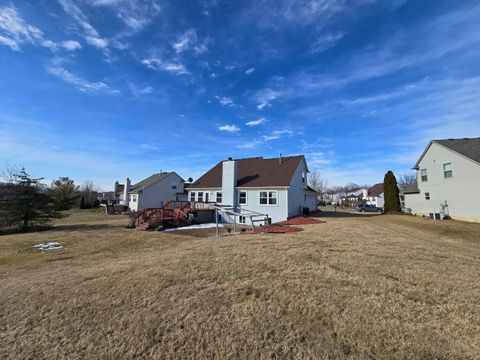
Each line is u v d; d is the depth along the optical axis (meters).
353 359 2.71
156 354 2.93
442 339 3.03
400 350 2.84
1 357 2.97
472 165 18.81
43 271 6.59
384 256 6.95
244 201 21.08
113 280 5.36
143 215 18.48
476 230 14.10
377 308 3.82
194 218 20.20
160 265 6.39
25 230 16.84
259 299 4.24
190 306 4.05
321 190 67.50
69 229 17.27
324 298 4.20
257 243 9.04
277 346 2.99
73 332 3.45
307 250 7.69
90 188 63.72
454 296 4.25
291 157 23.80
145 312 3.91
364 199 65.75
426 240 10.38
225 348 2.99
